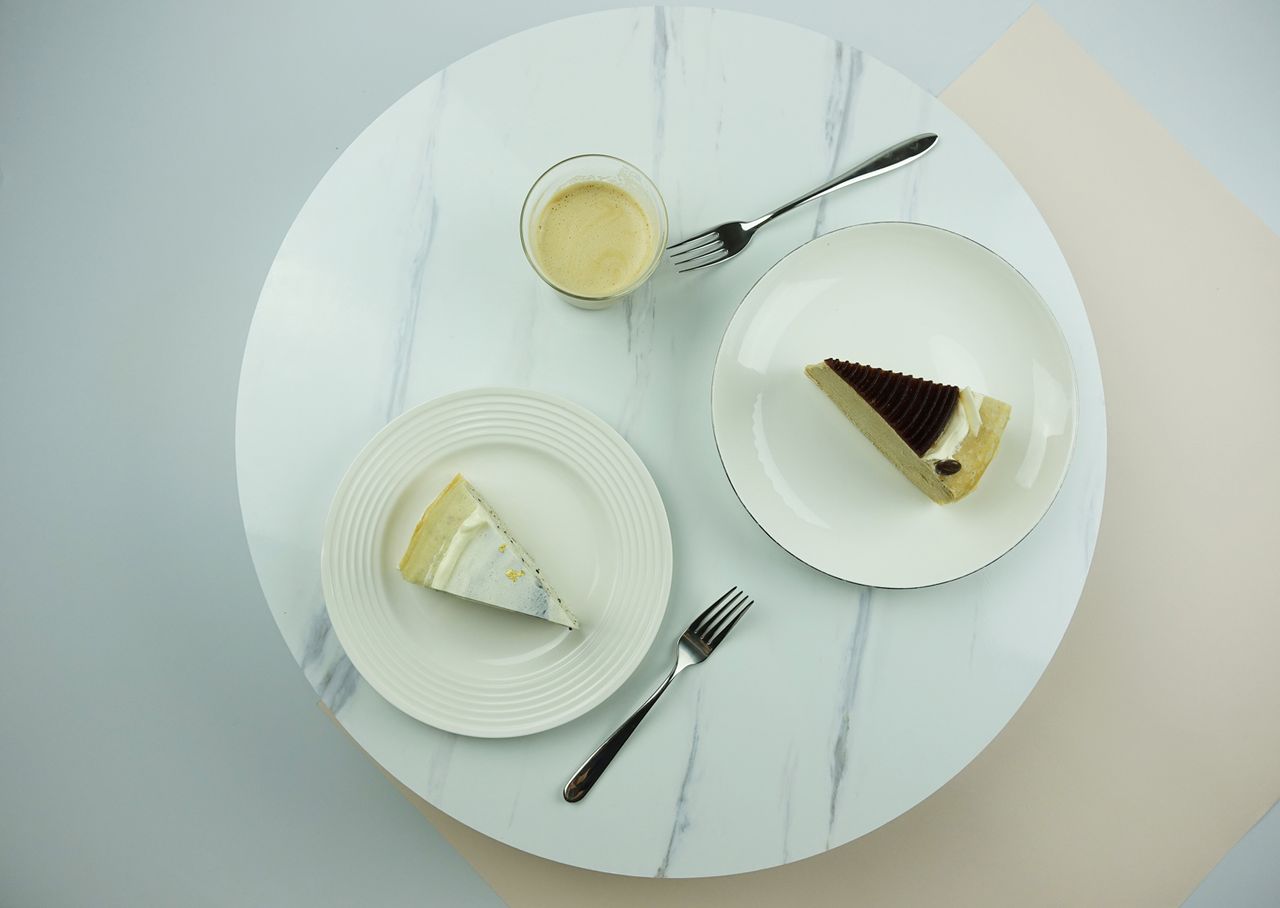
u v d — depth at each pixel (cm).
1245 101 185
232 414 184
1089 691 175
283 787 179
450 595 133
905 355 137
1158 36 186
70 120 187
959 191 139
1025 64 178
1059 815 175
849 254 135
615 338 138
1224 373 173
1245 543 174
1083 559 136
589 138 139
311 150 188
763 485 136
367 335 136
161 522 182
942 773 133
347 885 177
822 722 133
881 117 140
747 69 139
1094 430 137
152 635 181
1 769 179
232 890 178
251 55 189
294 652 130
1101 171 174
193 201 187
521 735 127
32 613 181
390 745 129
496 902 174
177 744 180
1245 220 174
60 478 183
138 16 188
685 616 135
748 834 131
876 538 135
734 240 138
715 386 132
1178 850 175
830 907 172
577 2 189
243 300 186
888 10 187
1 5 187
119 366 184
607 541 133
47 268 185
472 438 130
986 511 134
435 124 138
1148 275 173
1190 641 175
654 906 169
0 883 178
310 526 133
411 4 190
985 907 174
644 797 131
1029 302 132
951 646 134
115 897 179
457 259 138
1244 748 175
